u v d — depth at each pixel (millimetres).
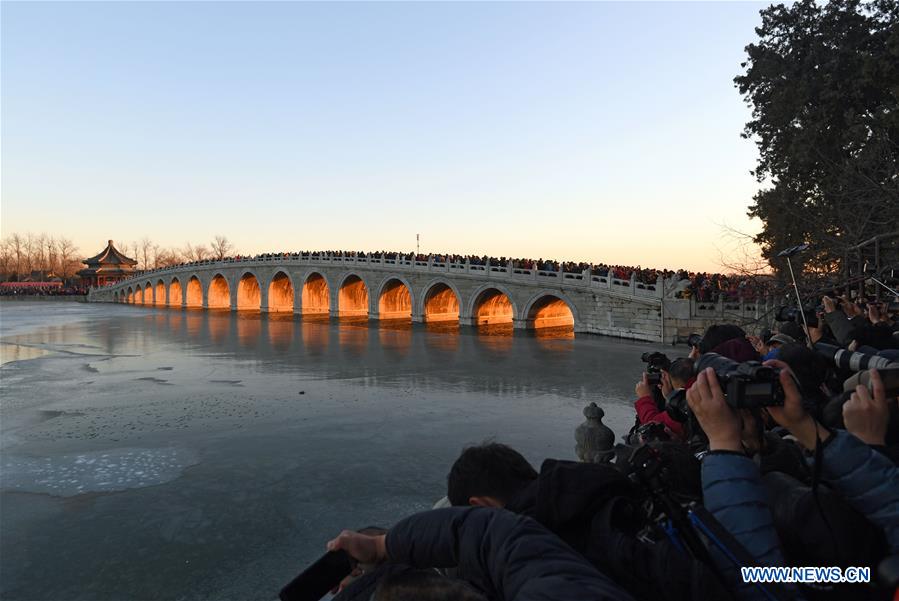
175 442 16906
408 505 12250
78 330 54906
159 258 182750
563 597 1499
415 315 58781
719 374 2309
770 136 34438
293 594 2078
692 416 3428
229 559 10039
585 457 7695
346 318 67812
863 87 29391
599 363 30922
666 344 38062
